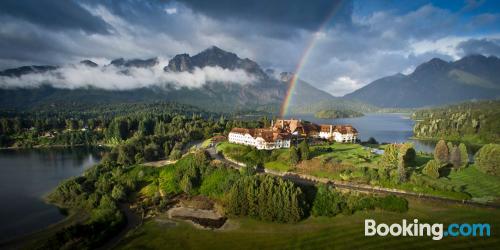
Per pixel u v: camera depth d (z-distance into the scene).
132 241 100.75
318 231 101.44
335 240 95.00
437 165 135.25
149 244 98.38
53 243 96.06
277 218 109.88
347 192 119.62
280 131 193.00
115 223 109.38
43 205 138.62
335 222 106.88
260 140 175.50
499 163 134.38
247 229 105.69
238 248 93.38
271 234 101.19
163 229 108.31
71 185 148.88
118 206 131.12
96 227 104.94
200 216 117.81
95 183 154.25
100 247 98.25
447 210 108.31
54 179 182.00
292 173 143.25
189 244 97.19
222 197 130.50
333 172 138.50
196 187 142.25
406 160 142.62
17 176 189.50
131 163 189.25
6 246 102.62
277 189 115.19
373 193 118.62
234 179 133.00
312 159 151.50
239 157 161.12
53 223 119.75
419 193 121.00
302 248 91.50
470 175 137.62
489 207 108.38
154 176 160.38
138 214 123.38
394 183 126.12
